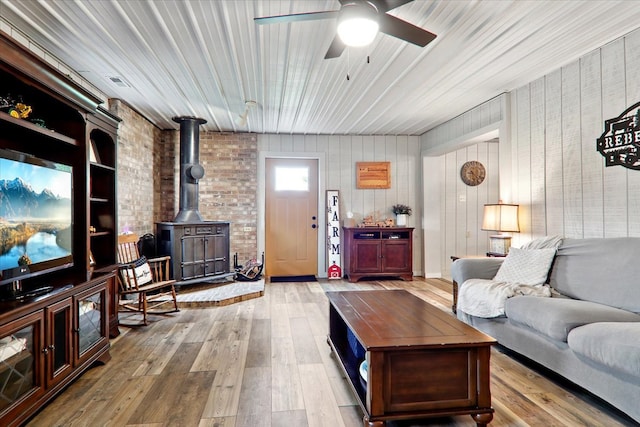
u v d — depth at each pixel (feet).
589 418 6.41
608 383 6.32
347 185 20.16
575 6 7.64
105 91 12.59
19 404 5.84
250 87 12.26
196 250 15.72
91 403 6.88
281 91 12.71
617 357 5.85
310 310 13.37
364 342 5.89
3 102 6.97
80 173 8.64
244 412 6.58
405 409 5.89
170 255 15.14
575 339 6.72
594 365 6.62
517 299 8.70
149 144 16.80
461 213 20.67
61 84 7.51
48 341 6.60
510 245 12.85
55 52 9.47
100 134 10.47
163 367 8.48
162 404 6.84
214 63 10.25
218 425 6.17
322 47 9.30
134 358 9.01
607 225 9.61
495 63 10.55
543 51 9.81
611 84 9.39
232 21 8.02
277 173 19.88
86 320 8.08
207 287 16.12
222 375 8.06
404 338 6.09
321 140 19.98
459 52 9.77
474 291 9.98
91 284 8.15
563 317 7.18
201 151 18.79
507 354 9.40
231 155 19.10
